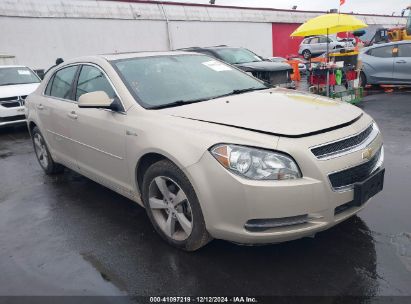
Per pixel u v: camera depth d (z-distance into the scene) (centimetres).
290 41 2986
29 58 1833
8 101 862
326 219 261
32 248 337
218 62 439
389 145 580
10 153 700
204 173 266
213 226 271
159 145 292
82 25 1978
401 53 1119
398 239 309
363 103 972
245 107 312
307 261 287
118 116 343
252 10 2742
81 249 328
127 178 346
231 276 276
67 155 452
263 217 253
